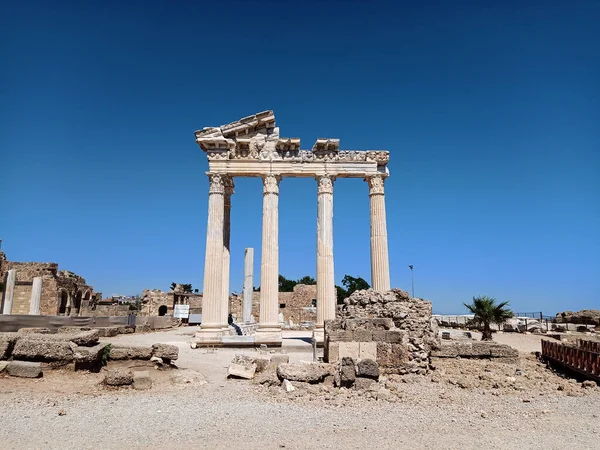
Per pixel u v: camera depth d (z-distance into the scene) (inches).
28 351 595.2
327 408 474.0
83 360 594.9
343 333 679.7
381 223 1221.7
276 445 348.2
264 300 1141.1
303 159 1224.8
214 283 1150.3
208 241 1170.0
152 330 1808.6
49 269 2217.0
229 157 1215.6
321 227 1192.8
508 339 1556.3
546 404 517.7
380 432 387.9
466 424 418.9
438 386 602.2
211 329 1126.4
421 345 682.8
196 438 362.3
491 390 585.3
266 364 679.1
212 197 1195.3
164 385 575.2
